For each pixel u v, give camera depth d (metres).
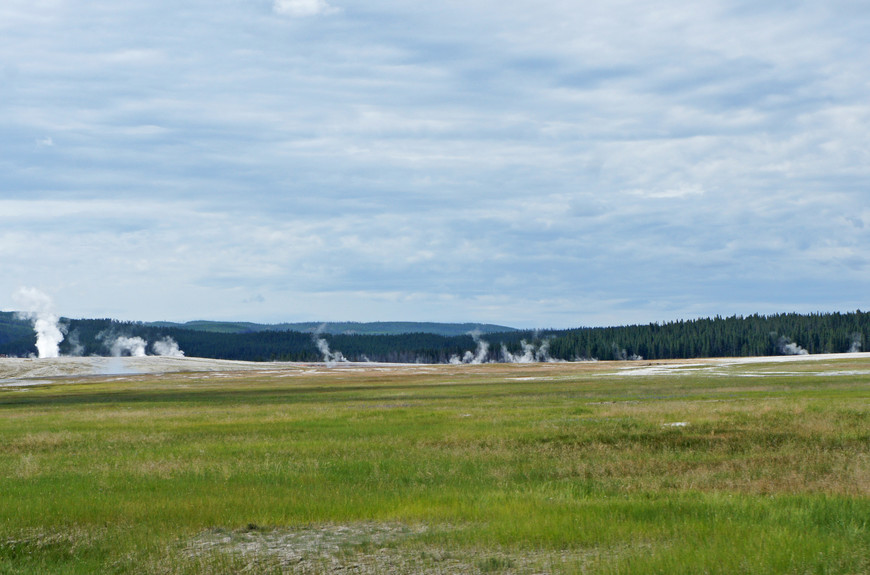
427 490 18.52
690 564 11.01
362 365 172.25
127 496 18.14
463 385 79.50
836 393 47.44
